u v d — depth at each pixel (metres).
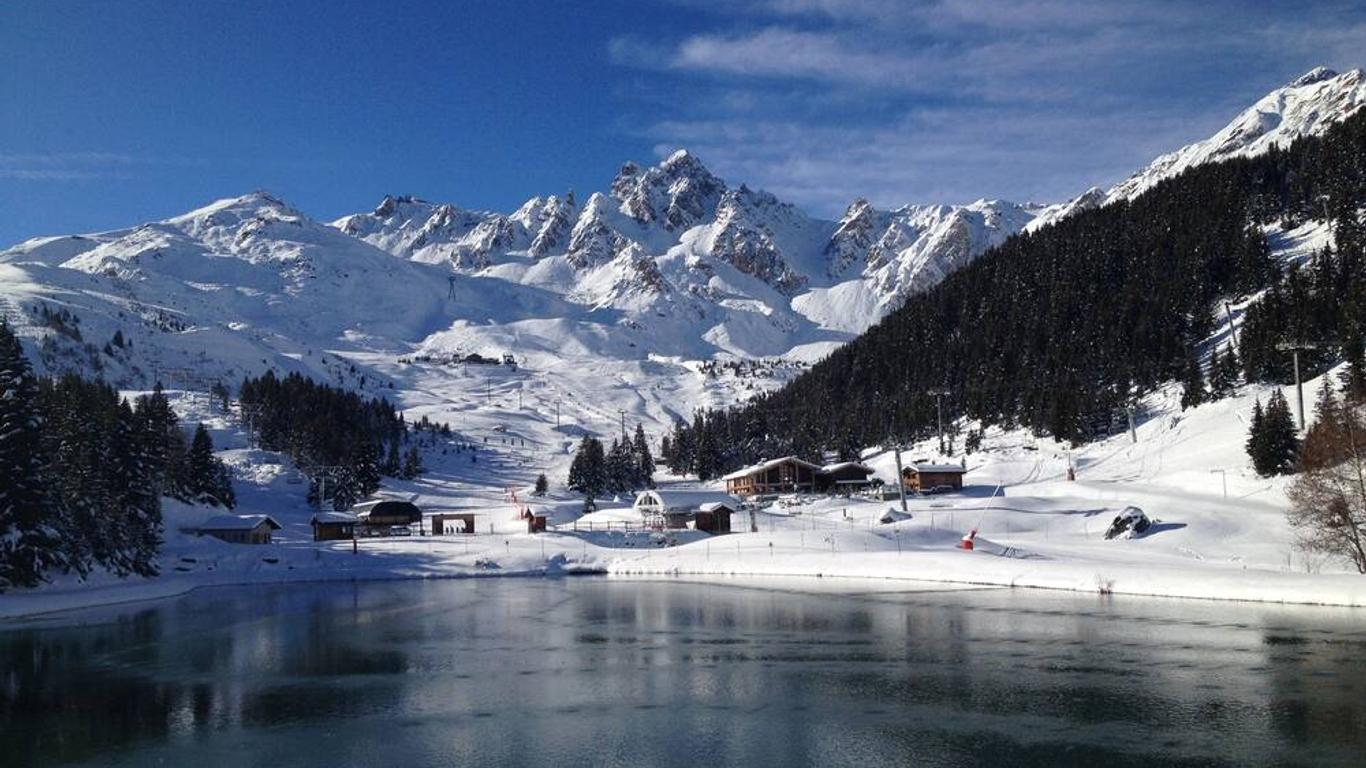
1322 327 144.75
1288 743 32.47
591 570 104.62
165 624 67.94
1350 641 48.41
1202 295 190.25
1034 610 62.72
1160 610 60.72
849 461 179.25
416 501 189.62
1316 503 67.94
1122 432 156.38
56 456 91.38
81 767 33.38
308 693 43.94
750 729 36.34
